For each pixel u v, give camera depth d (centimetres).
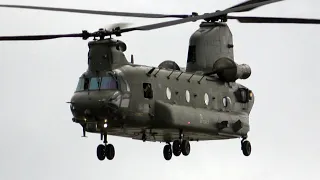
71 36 14588
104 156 15025
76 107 14288
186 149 15400
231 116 16112
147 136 15525
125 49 14725
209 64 16362
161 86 14862
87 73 14462
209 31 16512
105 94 14188
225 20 16750
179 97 15138
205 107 15638
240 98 16450
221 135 15862
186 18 14100
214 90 15950
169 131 15050
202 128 15375
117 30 14475
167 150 16062
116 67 14438
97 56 14462
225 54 16538
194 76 15675
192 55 16462
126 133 15125
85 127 14588
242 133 16300
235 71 16188
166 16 15262
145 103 14575
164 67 15675
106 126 14350
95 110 14188
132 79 14462
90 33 14600
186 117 15000
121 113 14288
